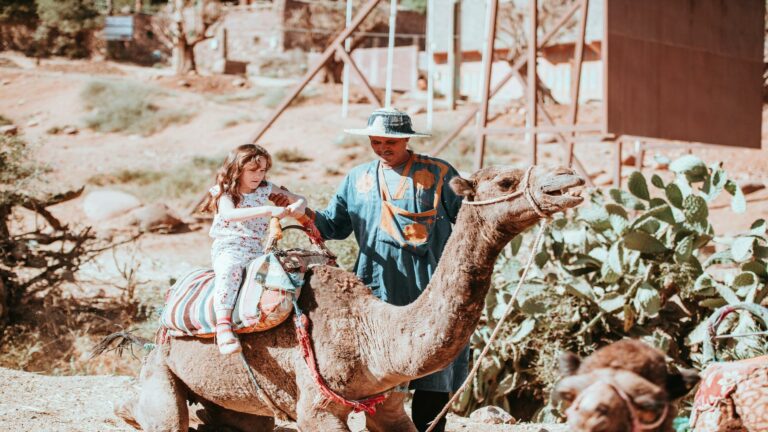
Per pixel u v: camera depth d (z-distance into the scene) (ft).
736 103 59.82
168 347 19.27
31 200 46.21
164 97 121.29
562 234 31.17
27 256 44.14
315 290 17.62
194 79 144.66
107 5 187.21
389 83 88.48
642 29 48.85
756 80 62.59
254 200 18.75
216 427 20.20
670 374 11.14
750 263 28.58
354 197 20.42
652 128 49.44
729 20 59.21
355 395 17.22
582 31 54.65
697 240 30.27
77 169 88.69
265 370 17.81
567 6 126.93
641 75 48.57
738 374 14.16
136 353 37.24
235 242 18.45
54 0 173.06
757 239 29.45
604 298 29.53
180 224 68.13
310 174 87.66
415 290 19.90
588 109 119.65
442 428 20.48
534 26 44.14
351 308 17.40
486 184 15.66
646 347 11.07
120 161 93.40
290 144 100.48
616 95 46.29
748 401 13.96
